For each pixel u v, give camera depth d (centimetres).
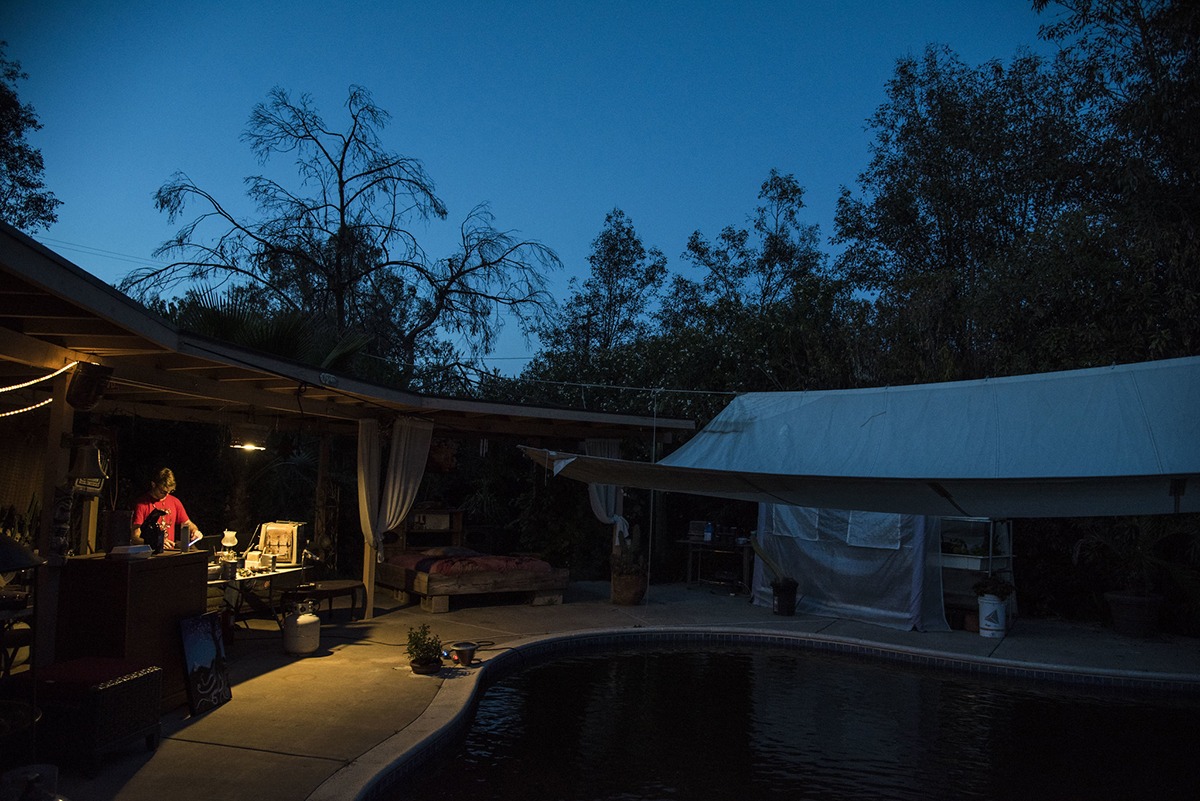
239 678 695
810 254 2053
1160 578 1118
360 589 1023
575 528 1367
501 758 563
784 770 561
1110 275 1129
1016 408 571
